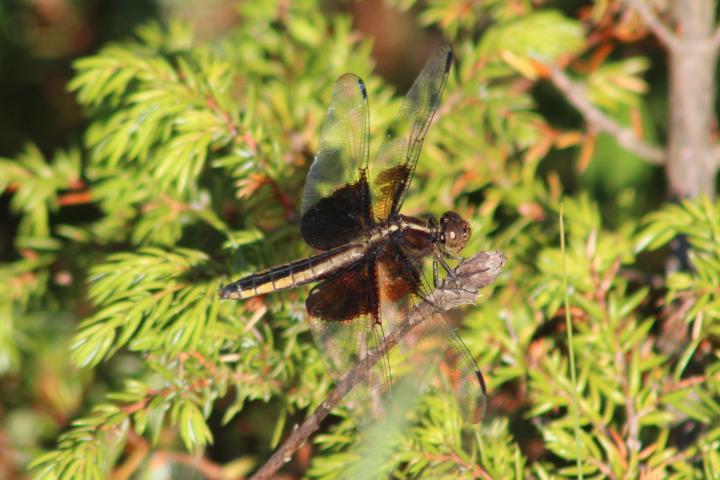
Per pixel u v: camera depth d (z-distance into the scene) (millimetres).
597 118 1033
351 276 998
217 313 989
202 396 989
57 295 1027
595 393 988
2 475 1030
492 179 1025
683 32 1024
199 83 1006
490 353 997
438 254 1005
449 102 1027
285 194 1010
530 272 1010
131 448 1019
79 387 1038
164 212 1013
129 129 1001
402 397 988
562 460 1000
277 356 992
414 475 983
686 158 1027
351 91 1003
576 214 1014
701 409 987
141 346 984
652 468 981
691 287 995
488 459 984
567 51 1022
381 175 1007
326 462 983
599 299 998
